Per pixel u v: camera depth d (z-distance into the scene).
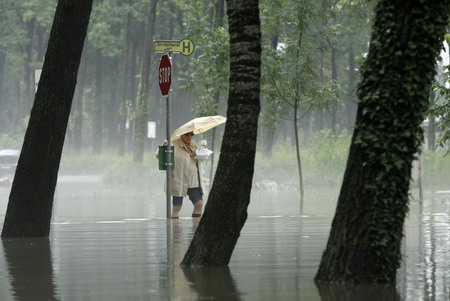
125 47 109.94
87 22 23.91
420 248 20.48
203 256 17.23
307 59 44.75
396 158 14.64
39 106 23.91
